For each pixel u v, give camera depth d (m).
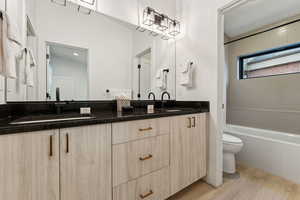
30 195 0.67
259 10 2.14
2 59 0.72
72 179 0.77
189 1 1.84
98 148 0.86
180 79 1.96
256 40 2.69
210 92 1.62
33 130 0.66
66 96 1.31
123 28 1.66
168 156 1.25
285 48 2.45
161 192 1.20
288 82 2.31
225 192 1.43
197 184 1.61
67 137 0.75
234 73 3.02
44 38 1.21
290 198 1.31
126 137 0.98
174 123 1.29
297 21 2.07
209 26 1.61
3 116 0.92
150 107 1.60
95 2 1.42
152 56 1.90
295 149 1.56
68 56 1.32
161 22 1.89
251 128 2.57
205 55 1.66
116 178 0.94
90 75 1.45
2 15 0.72
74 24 1.35
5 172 0.61
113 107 1.55
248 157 1.99
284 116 2.34
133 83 1.76
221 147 1.59
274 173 1.73
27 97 1.13
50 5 1.24
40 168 0.69
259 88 2.65
